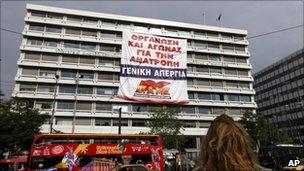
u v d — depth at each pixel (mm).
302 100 93750
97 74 62312
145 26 69188
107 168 20266
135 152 22562
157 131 49938
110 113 60062
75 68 60719
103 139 22109
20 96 56281
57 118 57281
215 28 74812
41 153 20594
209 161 2117
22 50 58938
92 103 60156
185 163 24297
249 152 2129
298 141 93000
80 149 21344
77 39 62531
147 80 61625
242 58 75688
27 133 35156
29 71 58688
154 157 22781
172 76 63375
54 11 62594
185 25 71938
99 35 64562
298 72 98688
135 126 61219
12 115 35312
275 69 110125
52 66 59531
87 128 57531
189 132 63438
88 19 65375
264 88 115375
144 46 62969
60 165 20531
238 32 76562
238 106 70938
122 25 67125
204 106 68375
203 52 71750
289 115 100062
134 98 60094
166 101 61812
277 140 63125
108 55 63312
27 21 60500
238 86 73438
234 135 2152
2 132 34594
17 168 29328
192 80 69812
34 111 37781
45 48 59969
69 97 58500
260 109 116375
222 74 72188
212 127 2281
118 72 63281
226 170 2033
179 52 65062
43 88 58531
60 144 21094
